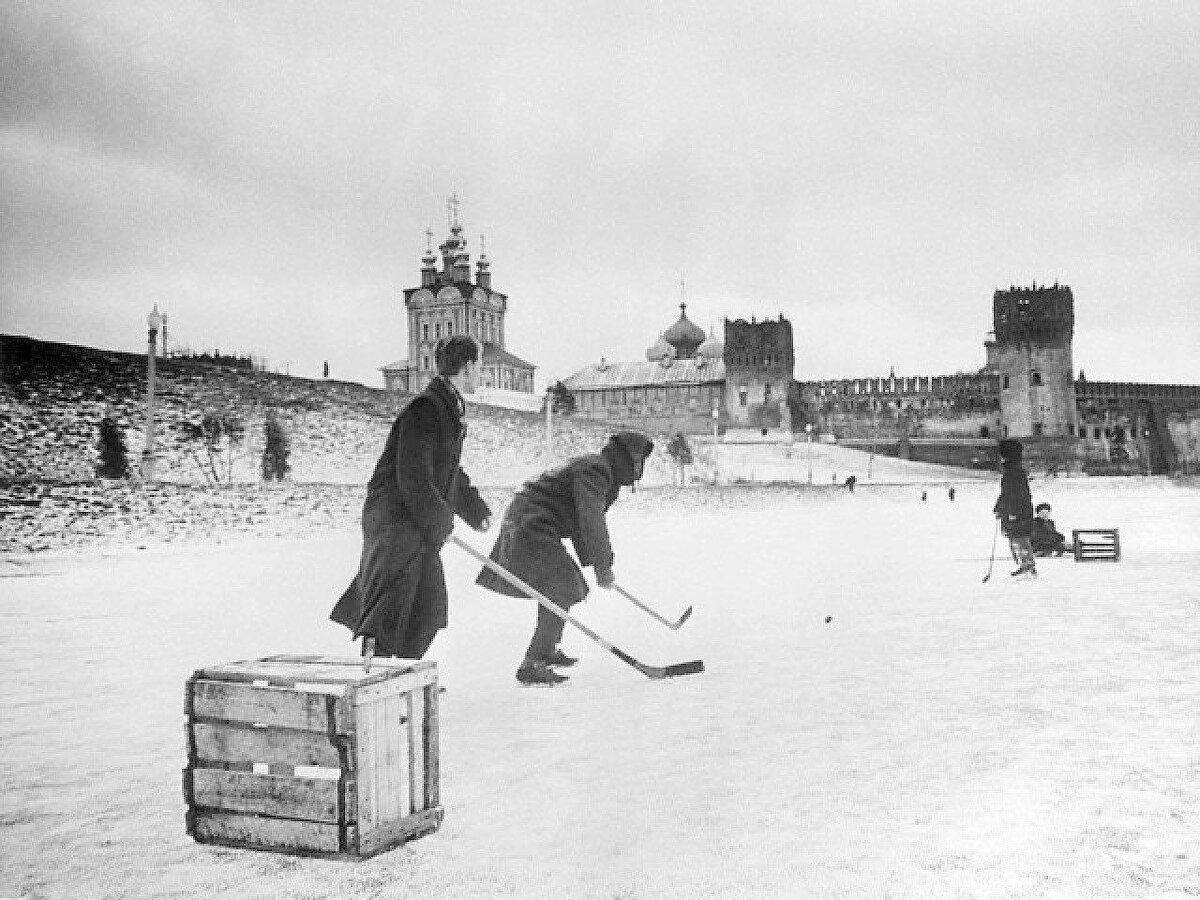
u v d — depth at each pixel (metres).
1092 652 7.61
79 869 3.56
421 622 5.70
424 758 3.96
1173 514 39.03
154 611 12.08
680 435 79.81
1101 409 113.00
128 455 42.72
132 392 45.81
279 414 51.31
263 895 3.29
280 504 30.97
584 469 7.17
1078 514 39.84
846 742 5.07
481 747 5.11
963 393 112.12
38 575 17.73
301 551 24.50
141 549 24.41
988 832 3.70
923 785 4.30
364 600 5.59
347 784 3.60
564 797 4.26
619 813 4.03
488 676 7.29
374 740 3.70
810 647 8.28
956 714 5.65
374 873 3.48
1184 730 5.15
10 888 3.38
